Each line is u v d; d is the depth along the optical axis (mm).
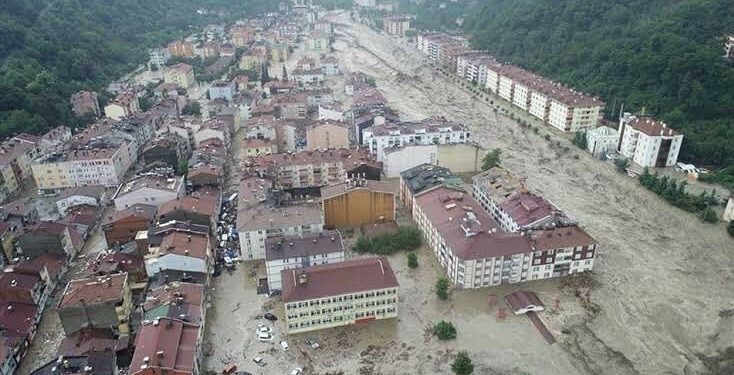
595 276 179125
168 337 132625
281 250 168125
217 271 181875
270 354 146375
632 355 147125
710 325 159000
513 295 166500
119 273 162500
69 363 132625
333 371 140875
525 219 185000
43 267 170000
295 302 148000
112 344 144000
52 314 165250
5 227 190625
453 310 162625
